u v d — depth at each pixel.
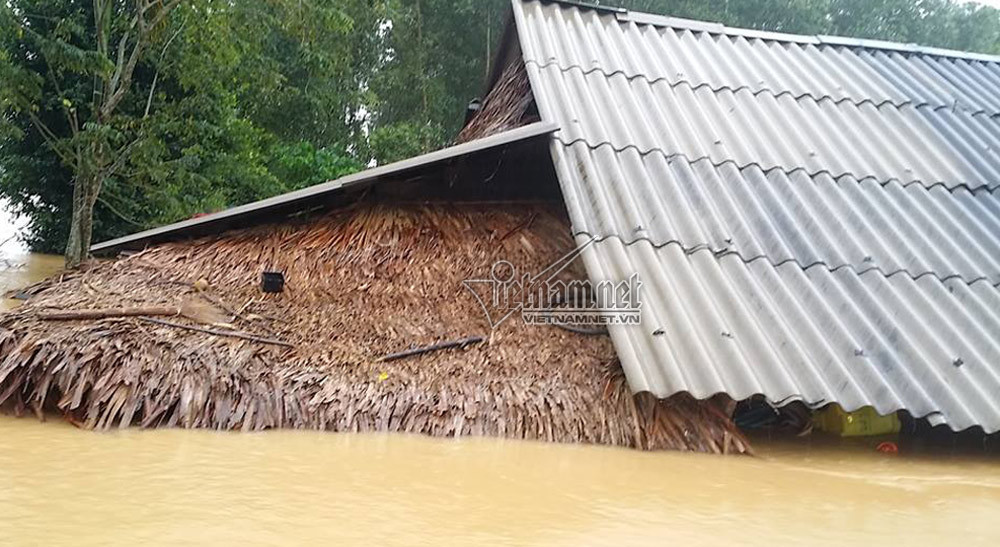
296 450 4.36
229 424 4.71
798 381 4.96
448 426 4.89
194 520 3.16
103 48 13.27
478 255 6.54
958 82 9.06
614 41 8.71
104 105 13.12
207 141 16.14
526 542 3.15
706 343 5.20
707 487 4.13
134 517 3.16
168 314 5.50
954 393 5.10
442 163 6.78
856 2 28.41
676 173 6.70
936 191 7.08
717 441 4.88
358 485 3.80
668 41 8.95
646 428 4.89
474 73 24.25
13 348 4.77
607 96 7.54
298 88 20.64
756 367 5.04
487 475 4.10
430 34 23.25
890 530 3.62
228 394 4.83
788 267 5.94
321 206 7.12
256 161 18.25
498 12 23.14
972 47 29.53
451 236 6.74
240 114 20.42
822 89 8.31
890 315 5.65
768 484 4.27
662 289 5.54
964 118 8.23
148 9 13.88
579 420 4.97
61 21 13.17
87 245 13.14
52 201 16.27
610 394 5.10
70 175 15.77
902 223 6.60
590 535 3.29
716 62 8.61
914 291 5.92
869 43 9.64
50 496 3.37
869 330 5.46
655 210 6.23
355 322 5.82
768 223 6.30
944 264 6.27
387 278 6.32
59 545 2.81
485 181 7.13
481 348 5.59
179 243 7.28
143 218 15.44
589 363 5.40
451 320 5.90
